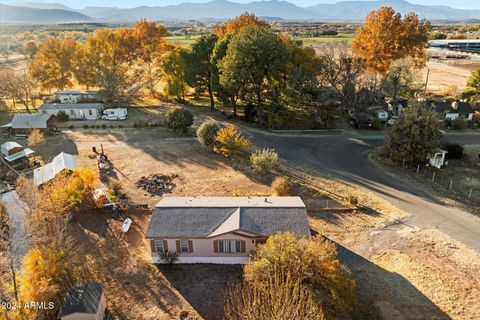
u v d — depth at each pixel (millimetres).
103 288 26109
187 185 41594
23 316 22219
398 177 43844
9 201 38562
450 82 94188
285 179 39438
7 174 44594
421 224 34188
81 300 22969
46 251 25766
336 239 31922
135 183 41969
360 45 76000
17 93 72938
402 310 24344
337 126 62781
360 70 66000
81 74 80062
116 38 85812
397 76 63312
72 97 76188
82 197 35812
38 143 52000
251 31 59656
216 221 29578
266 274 22828
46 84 77750
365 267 28438
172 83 76125
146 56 89250
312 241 24484
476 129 61719
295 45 71188
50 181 37812
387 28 71438
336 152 51531
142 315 24297
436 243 31297
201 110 72000
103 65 78062
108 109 67062
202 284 27031
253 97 70062
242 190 40219
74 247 30391
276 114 61250
